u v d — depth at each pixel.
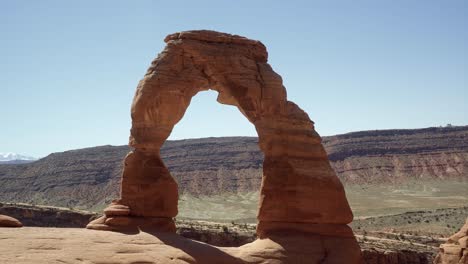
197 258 23.17
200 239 54.16
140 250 22.48
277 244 26.00
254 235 56.31
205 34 28.48
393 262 48.28
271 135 27.83
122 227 25.41
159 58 27.66
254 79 28.20
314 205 27.17
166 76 27.19
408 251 51.22
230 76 28.23
